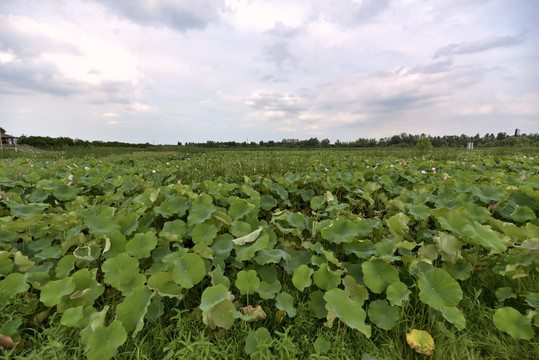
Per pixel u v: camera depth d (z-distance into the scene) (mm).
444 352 1617
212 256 2219
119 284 1930
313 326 1876
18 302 1916
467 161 9180
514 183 4242
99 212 3176
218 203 3863
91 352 1413
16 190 4586
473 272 2293
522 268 2162
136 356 1593
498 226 2506
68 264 2154
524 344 1673
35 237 2746
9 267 2092
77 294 1842
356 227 2410
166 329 1788
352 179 5062
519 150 16125
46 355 1588
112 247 2420
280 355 1552
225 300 1719
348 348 1690
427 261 1978
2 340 1586
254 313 1738
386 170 5863
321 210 3975
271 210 4188
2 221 2799
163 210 3209
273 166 7016
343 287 2180
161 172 6543
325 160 10219
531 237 2189
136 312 1708
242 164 7227
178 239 2541
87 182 4895
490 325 1845
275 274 2154
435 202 3355
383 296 2066
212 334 1754
